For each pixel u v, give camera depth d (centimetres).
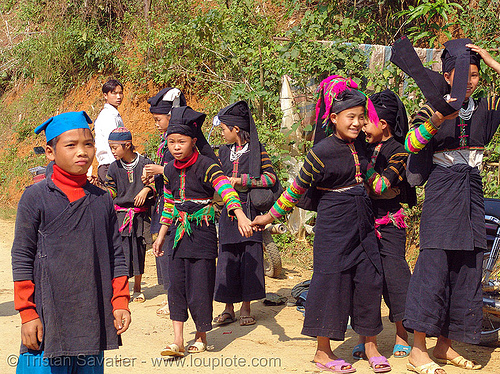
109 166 593
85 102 1226
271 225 646
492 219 473
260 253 505
